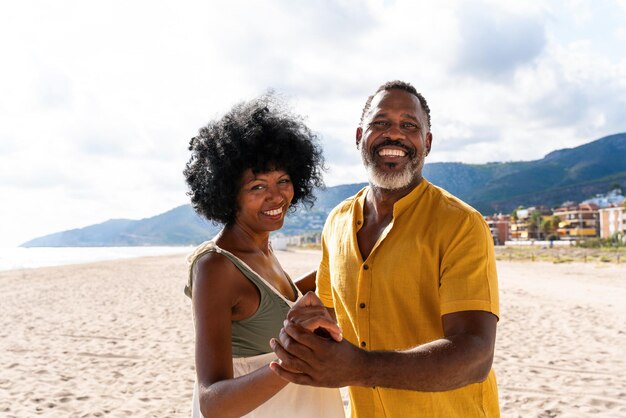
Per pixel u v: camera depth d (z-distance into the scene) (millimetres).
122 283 22359
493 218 145375
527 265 35250
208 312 1750
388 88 2256
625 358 7945
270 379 1523
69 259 75125
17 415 5602
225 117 2055
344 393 5816
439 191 2146
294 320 1419
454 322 1830
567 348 8672
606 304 14281
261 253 2068
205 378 1680
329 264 2479
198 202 2096
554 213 135625
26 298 16750
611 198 159375
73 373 7293
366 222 2232
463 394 2006
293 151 2094
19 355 8406
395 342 2057
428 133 2318
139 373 7277
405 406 2023
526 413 5586
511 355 8188
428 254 1996
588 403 5871
